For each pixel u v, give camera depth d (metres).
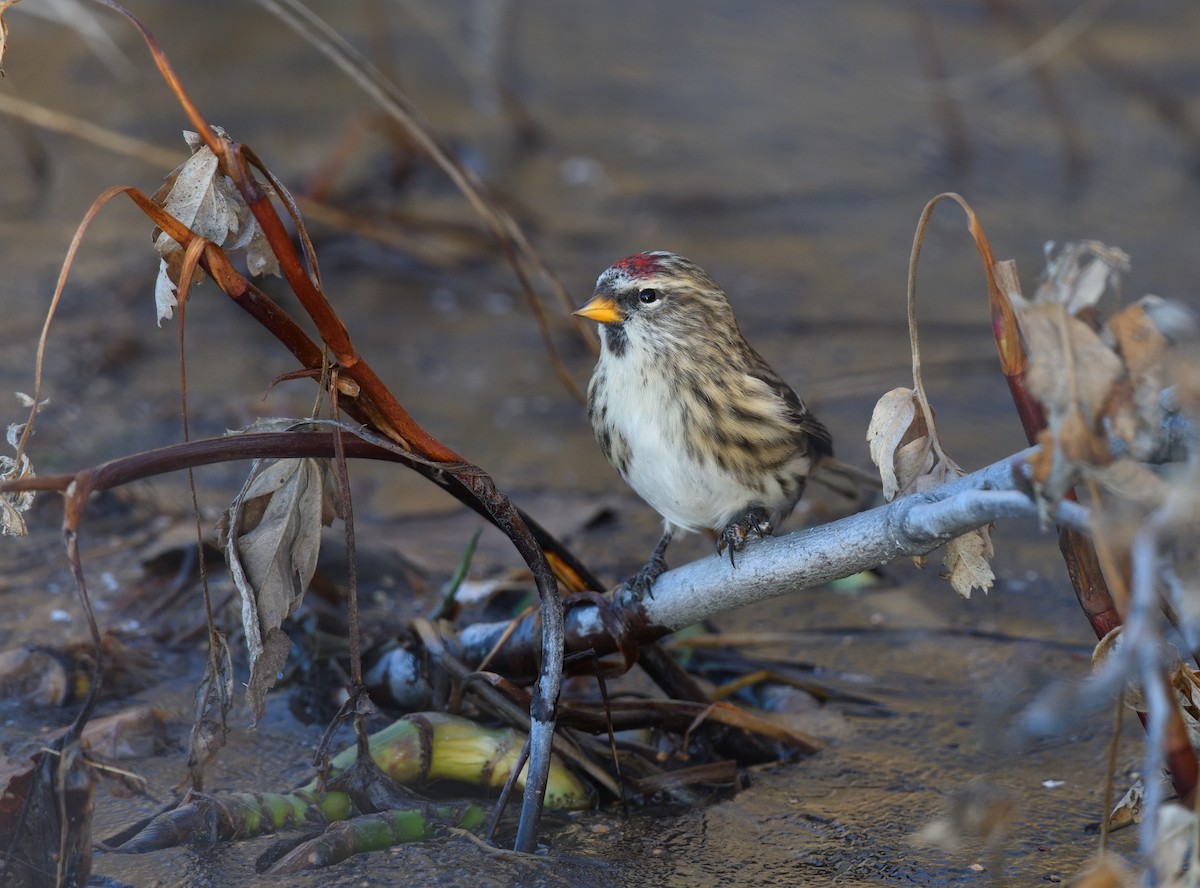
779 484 7.07
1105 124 19.80
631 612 6.21
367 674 7.05
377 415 5.32
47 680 7.14
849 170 18.17
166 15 22.00
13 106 10.28
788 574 5.65
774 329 13.43
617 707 6.49
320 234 14.79
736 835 6.05
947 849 5.96
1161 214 16.64
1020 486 4.52
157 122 17.67
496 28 20.09
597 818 6.15
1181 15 24.53
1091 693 3.81
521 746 6.25
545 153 18.23
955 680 7.77
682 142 18.97
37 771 5.08
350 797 5.95
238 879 5.47
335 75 20.08
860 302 14.17
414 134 8.58
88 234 14.86
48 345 12.27
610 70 21.80
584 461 10.84
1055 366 4.15
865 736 7.09
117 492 9.69
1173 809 4.03
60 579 8.55
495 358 12.89
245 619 5.32
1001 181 17.84
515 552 9.26
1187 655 5.86
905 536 5.11
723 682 7.78
